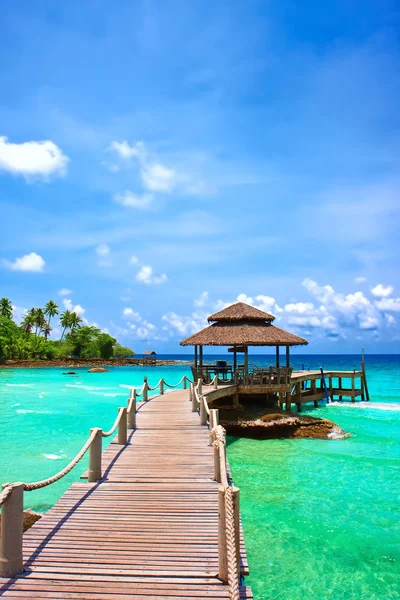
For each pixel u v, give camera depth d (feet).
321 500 38.75
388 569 27.40
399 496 39.68
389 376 213.66
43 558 18.35
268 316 86.53
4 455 54.85
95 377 215.51
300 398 93.86
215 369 88.58
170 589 16.11
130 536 20.65
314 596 24.53
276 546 30.30
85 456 54.44
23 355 324.80
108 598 15.44
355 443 61.77
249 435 66.39
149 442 40.81
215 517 23.08
